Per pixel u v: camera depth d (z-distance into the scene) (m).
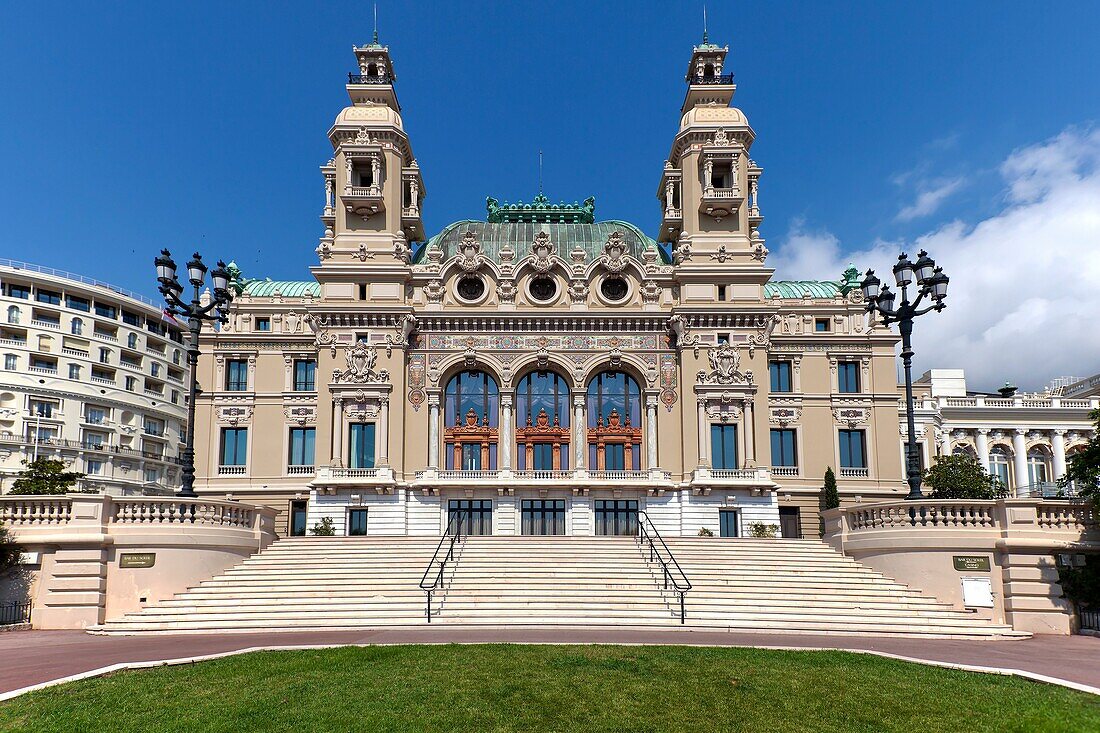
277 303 68.38
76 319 102.62
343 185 64.06
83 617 32.66
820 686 18.30
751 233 66.00
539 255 63.59
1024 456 83.06
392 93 67.25
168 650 23.92
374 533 57.78
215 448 65.38
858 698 17.47
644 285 63.12
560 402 62.59
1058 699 17.14
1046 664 22.31
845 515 39.56
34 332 98.75
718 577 36.41
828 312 69.25
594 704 17.03
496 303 62.94
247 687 17.95
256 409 65.94
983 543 33.44
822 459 66.25
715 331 61.44
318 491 58.41
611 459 61.84
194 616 31.73
